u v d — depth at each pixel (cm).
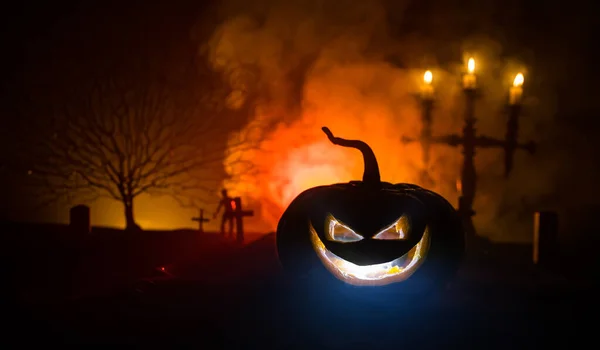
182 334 340
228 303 400
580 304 414
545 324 363
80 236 689
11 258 594
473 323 358
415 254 379
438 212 379
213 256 558
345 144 388
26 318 373
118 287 454
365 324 353
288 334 338
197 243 672
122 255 614
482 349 319
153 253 623
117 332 345
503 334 341
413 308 379
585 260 645
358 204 370
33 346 325
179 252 627
